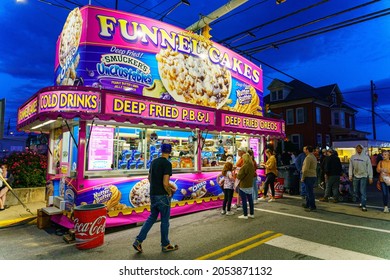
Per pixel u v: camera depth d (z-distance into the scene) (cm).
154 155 700
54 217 633
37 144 1267
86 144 573
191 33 838
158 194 451
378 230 553
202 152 820
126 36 684
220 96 914
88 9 638
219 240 499
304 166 754
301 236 515
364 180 748
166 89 756
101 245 490
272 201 894
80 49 630
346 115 3203
